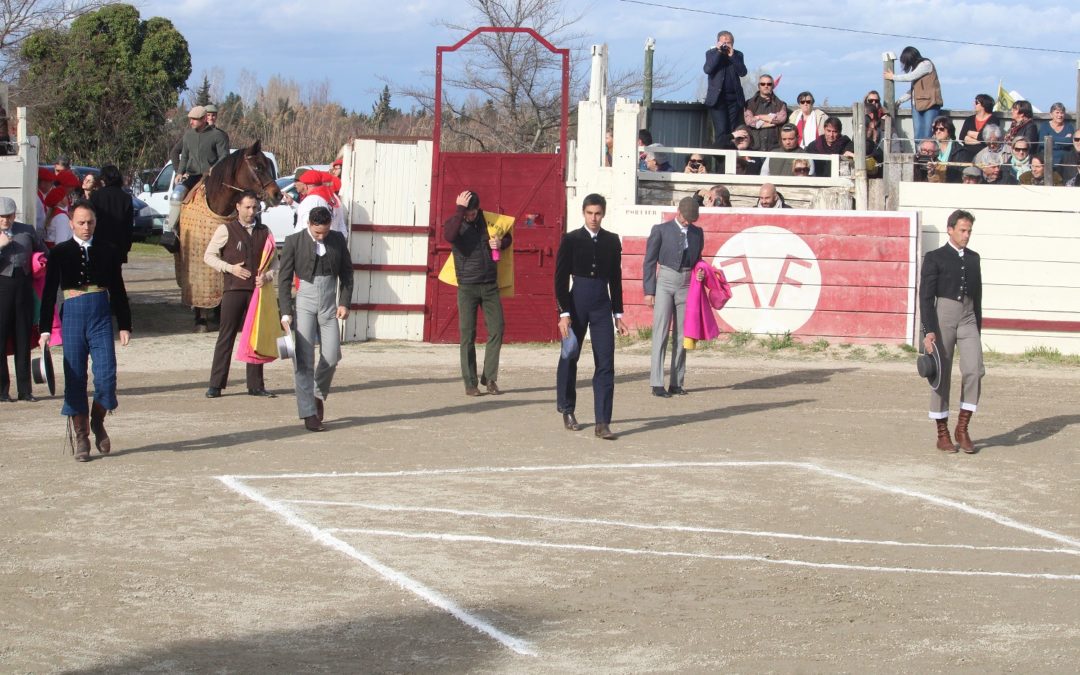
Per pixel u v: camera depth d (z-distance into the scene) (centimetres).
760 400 1381
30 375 1319
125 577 692
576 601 664
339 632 609
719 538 799
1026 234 1833
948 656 586
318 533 786
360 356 1723
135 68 4622
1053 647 600
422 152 1878
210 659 570
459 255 1369
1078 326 1830
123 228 1780
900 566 745
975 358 1096
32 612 632
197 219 1866
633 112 1856
